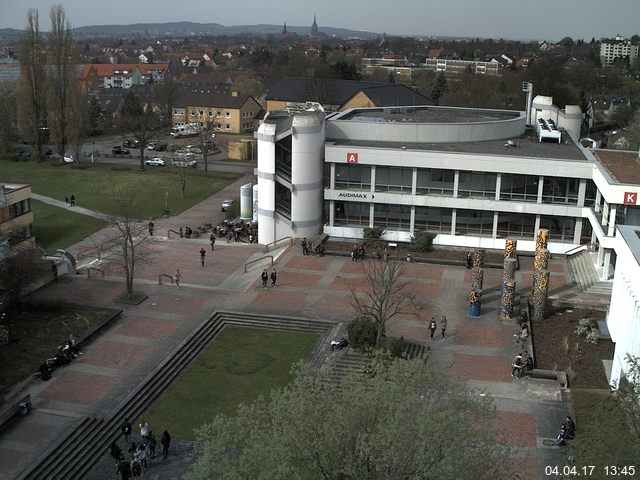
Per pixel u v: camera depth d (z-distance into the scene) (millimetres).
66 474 37688
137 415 43406
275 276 64188
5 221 68938
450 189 75125
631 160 72125
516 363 47750
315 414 27906
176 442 40750
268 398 45250
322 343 52875
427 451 26953
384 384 29406
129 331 54438
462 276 67812
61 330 53812
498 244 74500
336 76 182500
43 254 65438
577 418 41125
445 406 30047
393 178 76500
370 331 50094
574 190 72188
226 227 81625
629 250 44625
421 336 54125
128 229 62562
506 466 29719
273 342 53688
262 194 76875
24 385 45531
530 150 78312
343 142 80875
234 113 170375
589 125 170750
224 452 28516
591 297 60500
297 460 26484
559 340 53312
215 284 65062
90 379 47000
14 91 146250
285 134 74625
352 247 75125
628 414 30188
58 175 115438
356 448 26734
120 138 159500
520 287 64812
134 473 37312
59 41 125438
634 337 40562
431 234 75125
